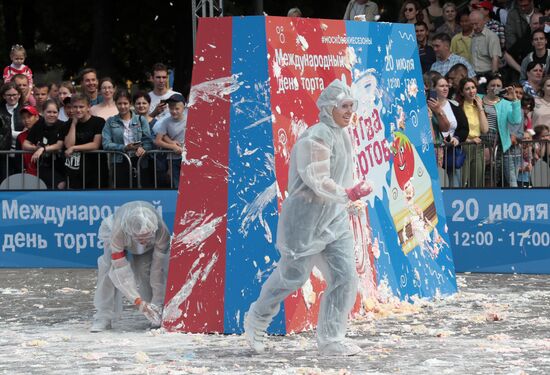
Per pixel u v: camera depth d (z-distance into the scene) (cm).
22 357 1035
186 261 1162
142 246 1179
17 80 1916
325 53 1241
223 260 1146
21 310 1348
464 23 2080
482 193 1661
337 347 1011
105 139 1767
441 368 947
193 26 1777
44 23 3303
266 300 1022
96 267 1769
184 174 1167
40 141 1805
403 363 973
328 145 994
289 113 1164
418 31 2056
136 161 1761
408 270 1351
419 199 1420
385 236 1317
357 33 1316
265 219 1134
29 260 1789
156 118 1822
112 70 3125
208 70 1159
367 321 1210
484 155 1722
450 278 1453
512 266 1652
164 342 1102
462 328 1166
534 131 1766
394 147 1370
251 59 1145
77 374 949
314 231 1007
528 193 1638
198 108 1162
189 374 941
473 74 2023
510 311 1284
